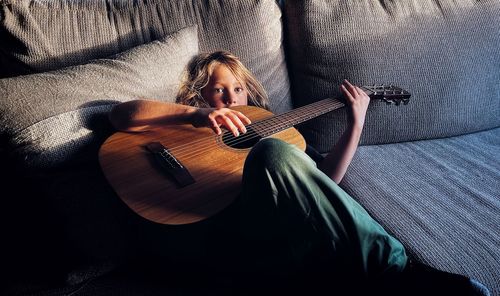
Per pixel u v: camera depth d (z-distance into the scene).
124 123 0.78
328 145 1.13
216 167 0.76
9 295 0.76
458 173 1.02
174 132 0.85
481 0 1.16
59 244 0.73
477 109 1.17
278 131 0.89
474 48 1.14
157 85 0.87
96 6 0.95
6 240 0.75
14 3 0.85
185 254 0.74
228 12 1.02
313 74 1.10
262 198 0.63
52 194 0.71
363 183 0.98
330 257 0.66
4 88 0.72
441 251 0.76
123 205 0.73
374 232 0.65
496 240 0.78
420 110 1.13
